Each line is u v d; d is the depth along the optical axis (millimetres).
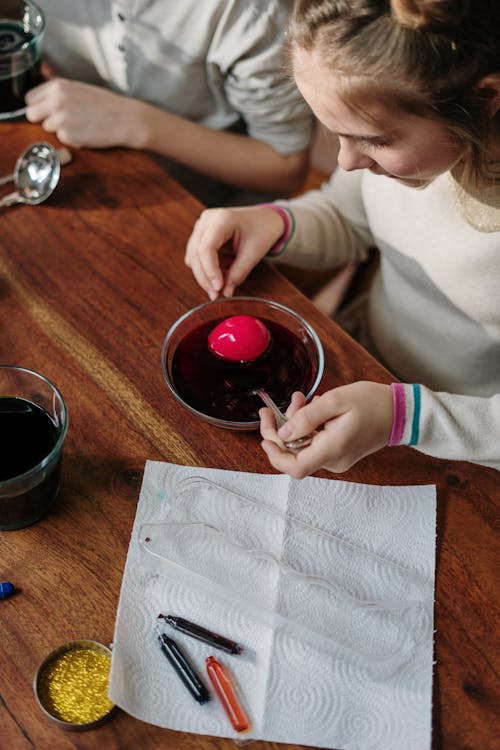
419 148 758
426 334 1167
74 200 1070
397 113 720
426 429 825
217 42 1254
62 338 919
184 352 890
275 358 883
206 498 805
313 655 713
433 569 770
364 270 1337
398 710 686
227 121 1396
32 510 758
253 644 719
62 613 729
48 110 1158
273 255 1110
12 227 1032
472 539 791
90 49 1378
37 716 675
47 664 700
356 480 829
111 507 795
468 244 1020
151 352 913
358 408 800
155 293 968
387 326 1232
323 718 681
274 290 989
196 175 1451
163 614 730
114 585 747
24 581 746
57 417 769
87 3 1316
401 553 780
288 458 787
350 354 922
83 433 842
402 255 1118
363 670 706
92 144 1144
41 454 758
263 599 745
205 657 711
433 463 845
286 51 780
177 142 1253
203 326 911
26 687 688
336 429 790
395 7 657
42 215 1049
